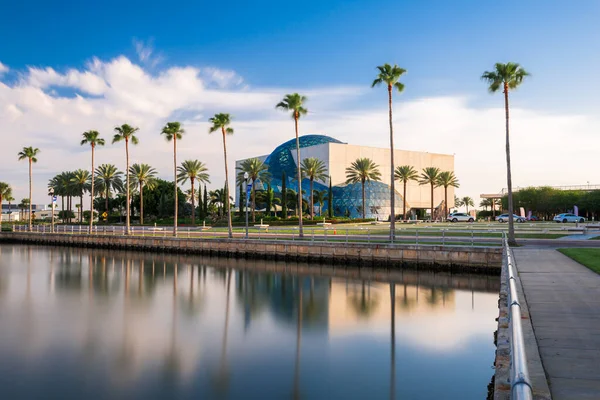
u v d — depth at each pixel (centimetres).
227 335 1898
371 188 12425
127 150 7325
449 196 14725
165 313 2370
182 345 1752
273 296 2858
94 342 1808
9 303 2695
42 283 3550
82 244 7444
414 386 1304
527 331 975
